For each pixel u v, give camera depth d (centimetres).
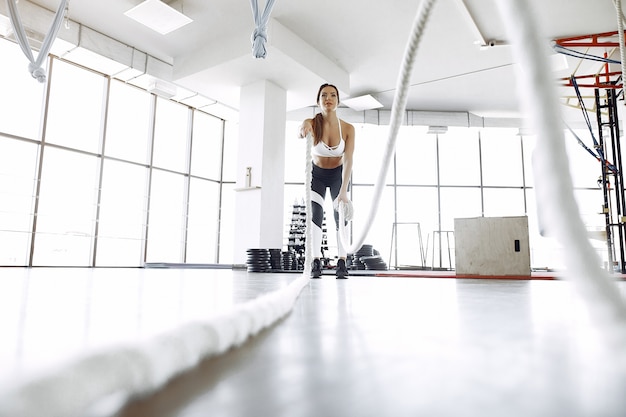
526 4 38
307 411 27
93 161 768
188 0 627
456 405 28
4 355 46
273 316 73
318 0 629
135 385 27
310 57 738
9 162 673
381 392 32
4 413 17
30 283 220
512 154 1067
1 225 656
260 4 633
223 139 1003
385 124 997
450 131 1041
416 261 1002
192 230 921
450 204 1034
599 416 26
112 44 726
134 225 820
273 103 774
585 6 610
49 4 646
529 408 27
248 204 742
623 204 577
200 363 43
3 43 689
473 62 790
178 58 780
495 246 405
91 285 210
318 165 351
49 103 706
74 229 727
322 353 49
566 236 35
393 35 713
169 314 91
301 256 721
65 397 20
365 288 214
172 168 896
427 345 54
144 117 855
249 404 29
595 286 35
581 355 46
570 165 36
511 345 54
